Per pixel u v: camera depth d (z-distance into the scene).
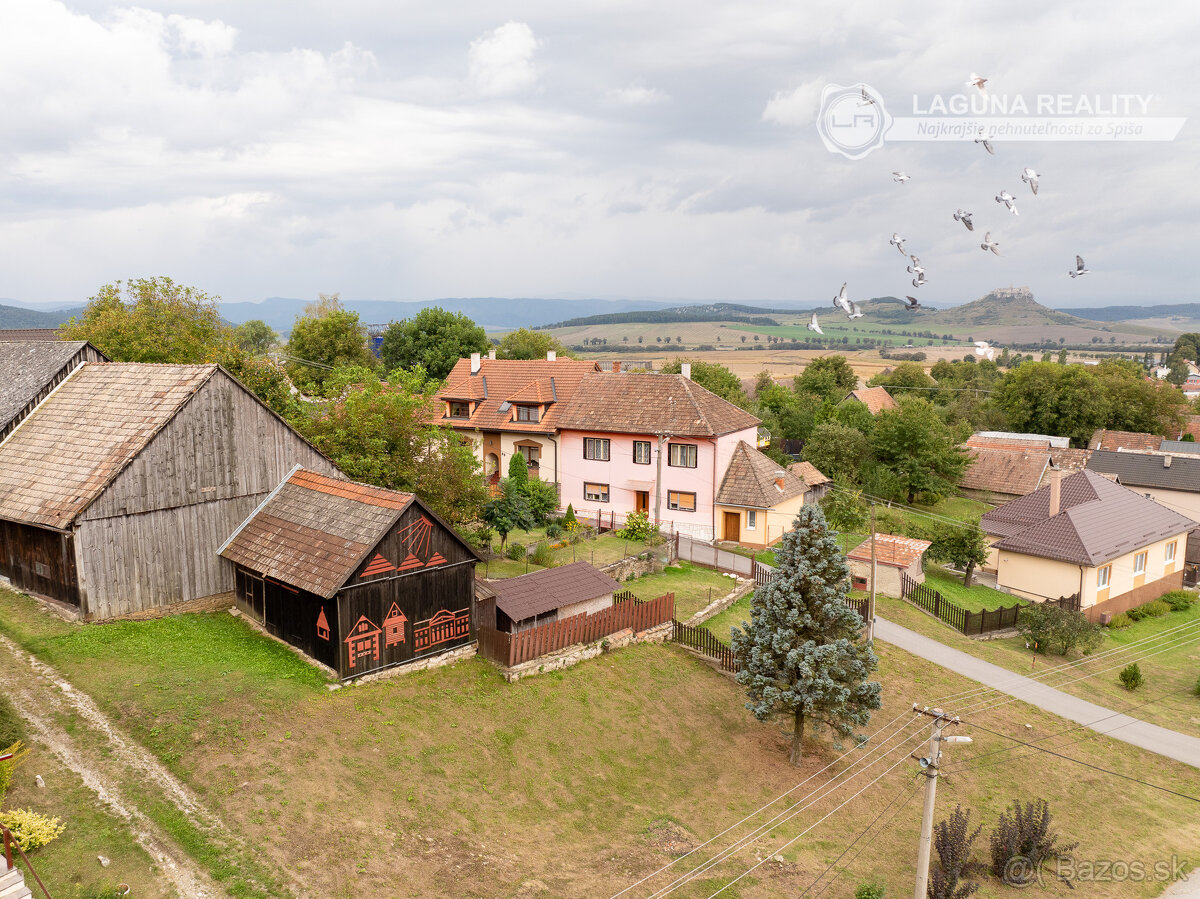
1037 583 45.66
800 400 79.81
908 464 64.00
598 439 51.59
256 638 24.94
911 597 42.16
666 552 43.00
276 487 28.55
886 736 27.83
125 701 19.56
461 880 16.88
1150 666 38.47
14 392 30.05
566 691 25.94
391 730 21.25
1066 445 86.12
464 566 25.97
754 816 22.25
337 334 73.38
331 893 15.27
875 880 20.11
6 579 26.48
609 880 18.20
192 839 15.59
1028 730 29.45
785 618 24.83
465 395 56.47
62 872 14.12
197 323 44.94
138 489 24.44
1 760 14.17
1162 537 48.44
